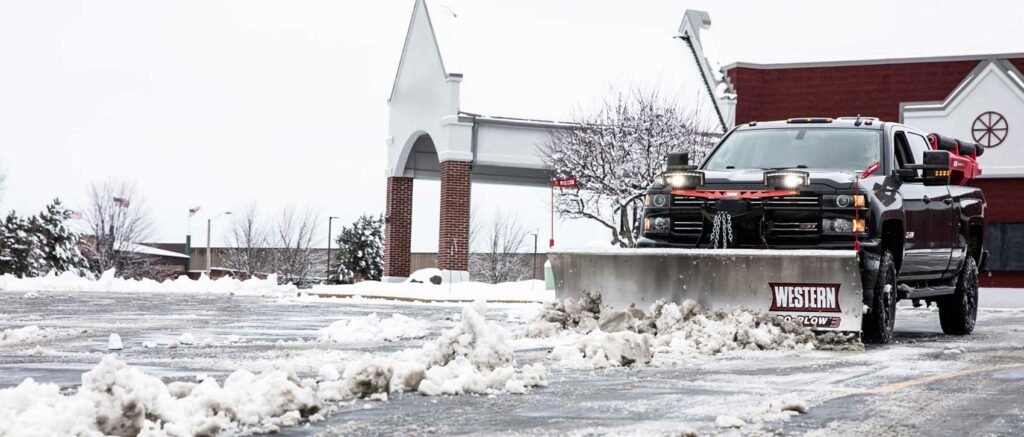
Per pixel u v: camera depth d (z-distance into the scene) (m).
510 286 31.52
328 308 22.12
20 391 5.43
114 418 5.27
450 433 5.70
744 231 11.30
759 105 39.69
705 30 41.84
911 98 37.97
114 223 80.88
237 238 93.56
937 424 6.05
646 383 7.84
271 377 6.24
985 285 33.44
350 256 63.62
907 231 12.20
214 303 23.97
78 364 9.41
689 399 6.97
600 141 35.50
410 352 8.12
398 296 28.08
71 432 5.08
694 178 11.54
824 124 13.00
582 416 6.25
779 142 12.81
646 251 11.13
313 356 10.09
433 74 38.59
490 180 42.69
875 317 11.41
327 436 5.63
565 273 11.70
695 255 10.93
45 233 56.06
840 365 9.18
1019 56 36.22
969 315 14.28
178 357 10.10
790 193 11.14
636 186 35.25
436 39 38.41
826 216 11.10
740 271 10.82
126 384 5.41
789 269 10.67
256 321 16.80
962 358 9.98
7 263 54.62
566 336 11.26
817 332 10.68
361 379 7.07
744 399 6.97
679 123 36.78
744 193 11.30
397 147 41.56
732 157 12.85
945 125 33.47
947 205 13.64
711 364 9.20
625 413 6.36
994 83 32.97
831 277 10.58
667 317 10.78
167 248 100.56
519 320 16.12
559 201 36.16
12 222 55.47
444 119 37.16
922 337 13.45
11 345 11.66
